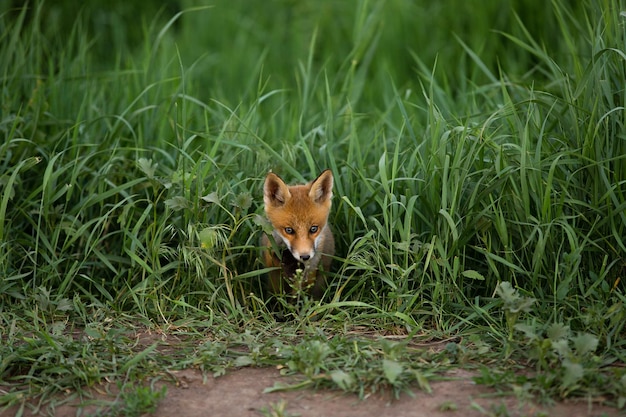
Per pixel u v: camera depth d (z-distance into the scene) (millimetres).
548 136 10383
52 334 9023
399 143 11336
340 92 13914
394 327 9227
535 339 7852
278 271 10125
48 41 17281
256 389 7703
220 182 10719
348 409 7227
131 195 11281
